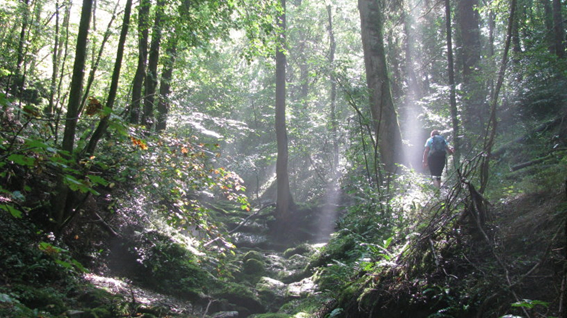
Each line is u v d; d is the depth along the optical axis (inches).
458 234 185.6
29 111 97.7
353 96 378.0
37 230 245.6
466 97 449.4
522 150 345.1
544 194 190.7
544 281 144.9
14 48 387.5
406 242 211.0
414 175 313.9
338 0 904.9
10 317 138.7
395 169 399.5
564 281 127.9
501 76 210.4
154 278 307.6
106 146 280.1
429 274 179.6
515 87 409.1
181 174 260.5
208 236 285.3
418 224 225.5
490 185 262.2
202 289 321.1
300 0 908.0
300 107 749.9
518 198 204.8
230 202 696.4
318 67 391.9
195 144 259.8
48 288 221.6
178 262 328.5
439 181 307.4
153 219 354.3
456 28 623.2
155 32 356.5
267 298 322.3
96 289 246.8
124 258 309.9
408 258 193.9
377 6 445.4
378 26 440.5
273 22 410.9
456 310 159.3
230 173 262.1
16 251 223.6
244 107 918.4
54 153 94.6
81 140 279.6
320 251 365.7
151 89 401.1
